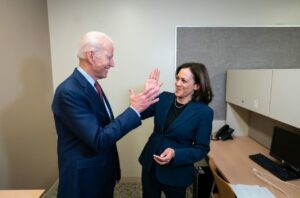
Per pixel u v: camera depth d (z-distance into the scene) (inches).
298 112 54.2
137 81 103.3
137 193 100.9
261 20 99.7
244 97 83.1
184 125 56.4
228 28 99.6
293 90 55.7
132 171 109.8
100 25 99.8
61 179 46.3
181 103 60.1
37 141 87.0
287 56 101.0
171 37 100.8
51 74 101.0
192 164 58.5
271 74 65.4
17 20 75.3
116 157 53.9
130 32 100.4
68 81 43.7
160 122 59.8
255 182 62.4
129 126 43.9
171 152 52.9
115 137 42.2
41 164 90.3
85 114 41.6
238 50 100.8
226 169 70.1
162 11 99.4
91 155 45.9
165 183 56.5
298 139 65.2
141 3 99.0
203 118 56.4
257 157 77.7
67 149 45.7
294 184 61.0
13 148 71.8
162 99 62.8
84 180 45.5
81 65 45.6
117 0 98.7
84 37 44.1
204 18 99.6
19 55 76.0
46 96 95.7
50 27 99.3
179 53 101.3
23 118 77.7
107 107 51.9
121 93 104.0
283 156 70.7
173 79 102.9
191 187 97.2
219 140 97.7
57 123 45.7
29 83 81.9
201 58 101.4
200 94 59.6
